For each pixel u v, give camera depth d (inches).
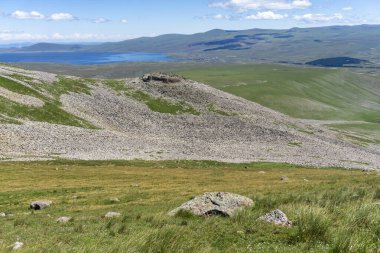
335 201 969.5
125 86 6510.8
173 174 2672.2
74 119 4586.6
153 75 6870.1
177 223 828.0
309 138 5595.5
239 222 768.3
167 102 6112.2
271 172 3093.0
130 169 2812.5
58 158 2987.2
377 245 534.0
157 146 4028.1
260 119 6097.4
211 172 2881.4
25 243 747.4
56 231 869.2
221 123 5620.1
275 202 1014.4
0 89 4630.9
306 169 3518.7
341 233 565.3
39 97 4884.4
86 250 540.7
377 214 659.4
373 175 2728.8
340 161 4416.8
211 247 593.0
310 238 596.1
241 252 573.0
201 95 6584.6
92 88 6023.6
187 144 4345.5
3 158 2832.2
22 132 3518.7
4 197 1738.4
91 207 1466.5
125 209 1357.0
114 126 4874.5
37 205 1465.3
